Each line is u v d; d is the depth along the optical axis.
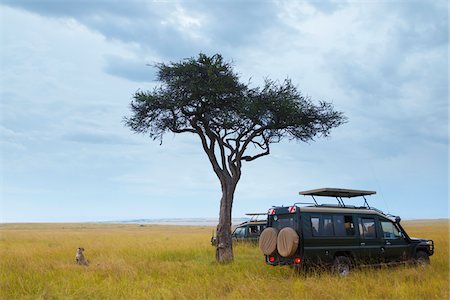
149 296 10.56
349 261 14.27
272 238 14.27
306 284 11.42
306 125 21.58
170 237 40.88
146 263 16.94
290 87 20.83
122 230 73.62
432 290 10.88
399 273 13.52
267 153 21.42
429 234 34.72
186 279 13.23
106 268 15.39
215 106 20.16
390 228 15.77
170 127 21.19
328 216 14.45
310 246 13.76
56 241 34.59
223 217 18.89
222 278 13.17
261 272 14.38
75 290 11.51
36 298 10.87
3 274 14.08
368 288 11.29
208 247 25.31
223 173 19.72
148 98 19.64
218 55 19.42
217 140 20.36
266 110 20.16
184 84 19.48
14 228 87.12
